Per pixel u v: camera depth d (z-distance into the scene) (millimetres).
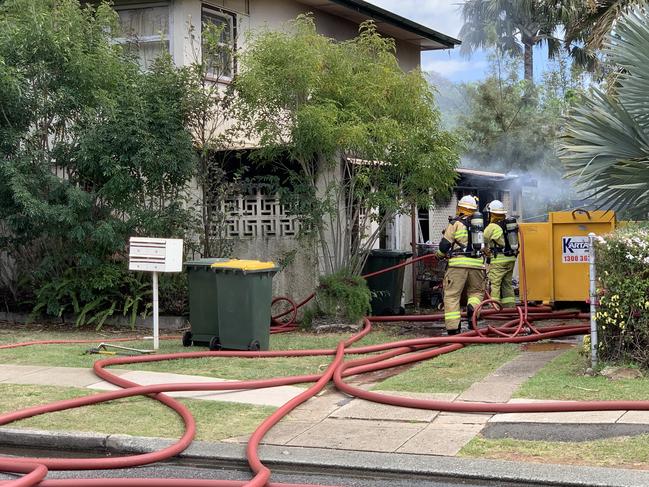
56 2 12078
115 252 12367
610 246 7957
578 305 13336
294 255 12391
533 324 11961
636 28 8953
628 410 6566
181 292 12352
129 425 6812
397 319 12648
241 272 9680
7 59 11430
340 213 12203
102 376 8391
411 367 8914
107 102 11367
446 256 11172
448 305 11047
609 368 7867
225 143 12641
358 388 7867
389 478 5613
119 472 5980
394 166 11828
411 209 13547
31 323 12445
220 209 12773
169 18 14094
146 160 11445
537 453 5754
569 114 9453
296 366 9016
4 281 13148
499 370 8438
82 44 11797
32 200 11125
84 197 11508
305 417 6996
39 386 8117
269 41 11508
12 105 11414
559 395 7148
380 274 13086
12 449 6629
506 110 26812
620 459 5531
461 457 5762
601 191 8961
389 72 11641
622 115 8781
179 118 12195
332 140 11141
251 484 5109
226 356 9523
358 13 16797
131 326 12086
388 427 6598
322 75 11492
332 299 11781
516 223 12773
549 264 12781
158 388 7637
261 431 6332
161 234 12023
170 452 6043
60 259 12250
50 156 11984
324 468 5793
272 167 12758
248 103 11781
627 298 7828
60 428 6719
